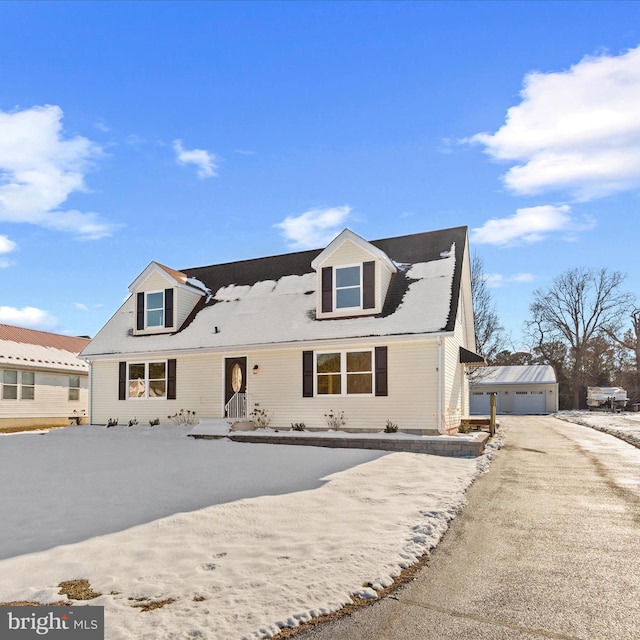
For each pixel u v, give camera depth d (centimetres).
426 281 1712
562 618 391
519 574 481
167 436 1725
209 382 1883
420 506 711
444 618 394
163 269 2053
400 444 1362
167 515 683
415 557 521
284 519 652
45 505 755
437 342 1523
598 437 1822
